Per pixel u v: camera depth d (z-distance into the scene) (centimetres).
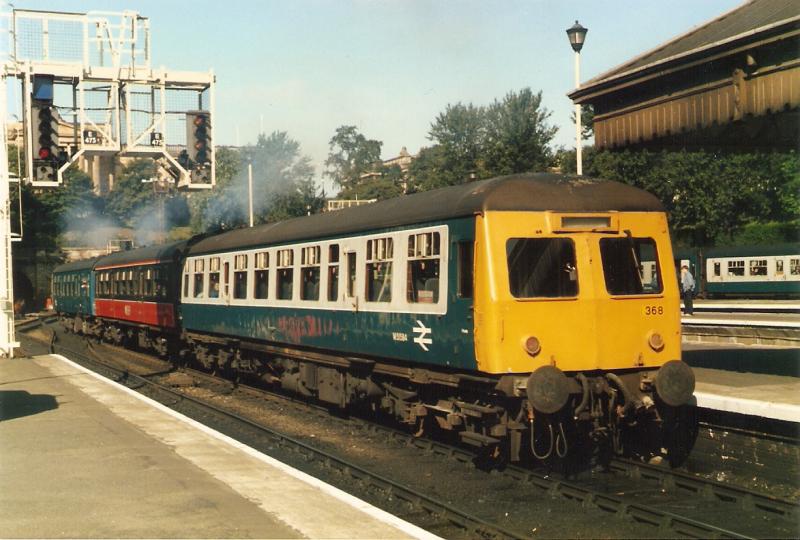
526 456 1152
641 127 1309
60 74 2117
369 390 1427
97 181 8750
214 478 936
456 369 1180
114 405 1538
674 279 1132
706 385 1273
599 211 1093
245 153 6462
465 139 5500
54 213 7931
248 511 797
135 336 3098
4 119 2516
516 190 1076
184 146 2248
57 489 884
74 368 2258
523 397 1044
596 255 1088
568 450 1178
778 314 3177
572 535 843
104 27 2164
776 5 1214
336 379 1559
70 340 3878
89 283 3706
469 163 5431
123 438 1191
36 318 5875
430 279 1185
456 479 1092
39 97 2116
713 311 3531
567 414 1073
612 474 1104
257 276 1842
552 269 1071
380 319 1324
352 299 1412
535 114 4541
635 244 1116
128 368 2602
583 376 1060
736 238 4844
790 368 1505
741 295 4591
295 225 1686
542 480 1027
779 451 1053
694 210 4512
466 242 1099
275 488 889
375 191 8744
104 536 714
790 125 1261
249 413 1703
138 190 8462
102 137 2203
